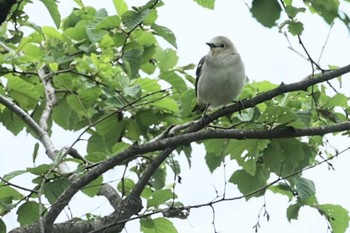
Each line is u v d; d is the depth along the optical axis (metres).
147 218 9.99
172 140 9.62
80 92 12.34
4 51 13.52
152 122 12.59
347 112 11.96
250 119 10.79
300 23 9.10
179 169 12.13
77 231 9.14
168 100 12.30
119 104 12.26
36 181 9.77
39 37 13.48
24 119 11.50
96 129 12.71
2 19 6.88
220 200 8.98
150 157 11.79
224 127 11.41
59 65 13.27
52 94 12.62
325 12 4.62
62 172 10.16
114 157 9.42
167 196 10.01
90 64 12.40
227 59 13.19
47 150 10.91
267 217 9.80
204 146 12.32
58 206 8.94
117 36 11.84
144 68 13.99
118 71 12.88
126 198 9.60
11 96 12.44
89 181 9.24
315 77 10.13
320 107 12.00
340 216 11.77
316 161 12.33
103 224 9.50
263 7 4.45
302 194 11.12
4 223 9.64
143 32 12.68
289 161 10.90
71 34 13.36
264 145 10.81
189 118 13.34
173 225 10.08
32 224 8.90
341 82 11.99
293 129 10.11
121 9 12.82
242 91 13.40
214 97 13.27
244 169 11.12
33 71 12.95
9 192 9.77
